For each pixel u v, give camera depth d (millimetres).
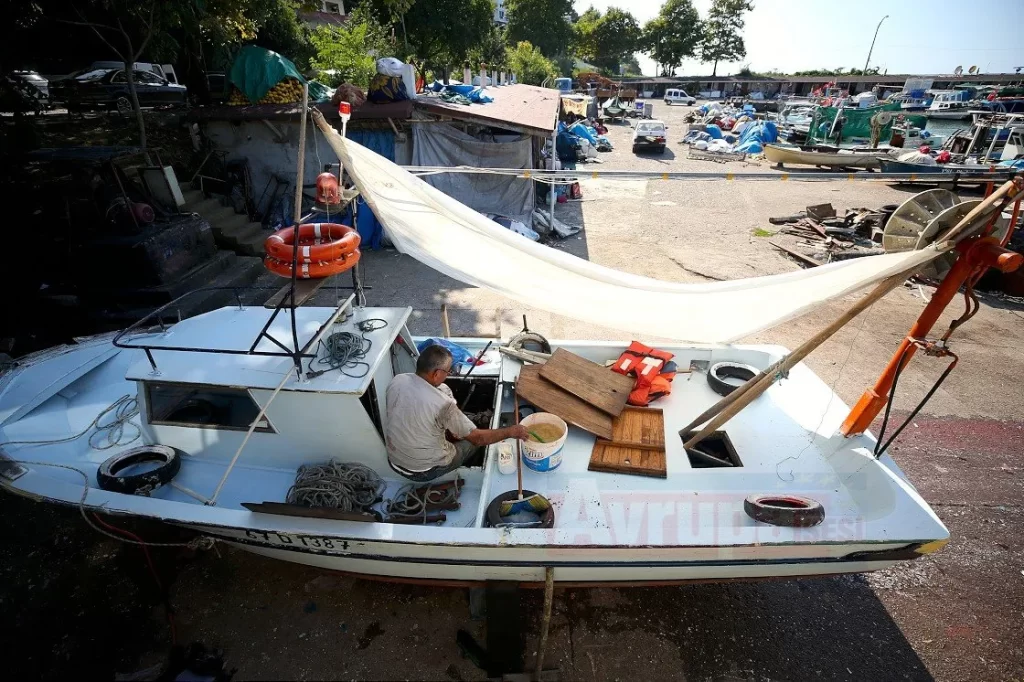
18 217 8078
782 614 3871
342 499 3412
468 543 3133
